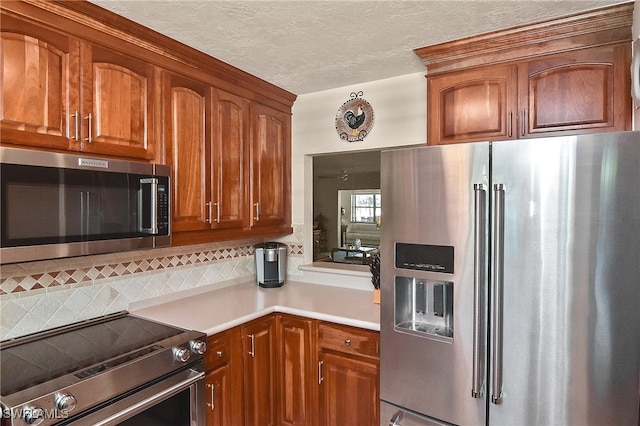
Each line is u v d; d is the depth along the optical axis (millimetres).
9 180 1298
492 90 1934
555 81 1787
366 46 1977
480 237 1537
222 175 2289
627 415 1322
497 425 1546
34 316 1735
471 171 1578
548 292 1437
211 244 2631
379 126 2523
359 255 2883
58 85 1507
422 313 1829
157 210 1800
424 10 1613
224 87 2299
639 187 1294
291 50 2029
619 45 1657
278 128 2781
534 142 1457
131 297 2133
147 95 1851
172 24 1726
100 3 1534
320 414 2150
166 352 1591
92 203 1556
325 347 2117
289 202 2941
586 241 1374
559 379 1426
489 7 1593
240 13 1623
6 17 1352
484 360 1569
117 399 1426
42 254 1390
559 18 1692
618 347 1331
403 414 1777
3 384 1271
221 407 1925
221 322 1936
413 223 1719
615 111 1667
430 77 2100
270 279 2736
